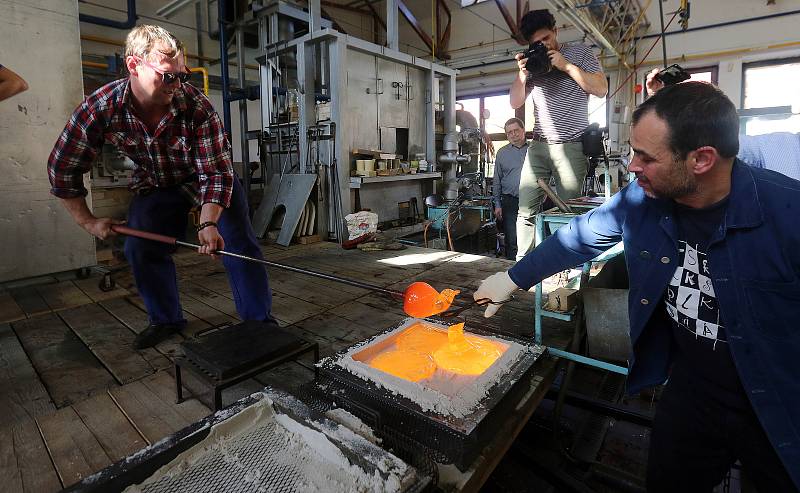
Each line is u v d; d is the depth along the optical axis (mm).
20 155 3318
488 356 1648
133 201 2195
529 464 1870
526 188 3453
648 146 934
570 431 2098
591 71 2906
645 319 1178
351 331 2520
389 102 6156
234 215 2191
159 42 1638
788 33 7160
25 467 1434
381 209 6160
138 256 2178
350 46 5434
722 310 1003
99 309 2910
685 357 1216
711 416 1166
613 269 2719
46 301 3068
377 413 1317
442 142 7328
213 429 1106
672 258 1105
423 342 1757
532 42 2953
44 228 3471
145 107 1854
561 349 2195
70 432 1610
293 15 5816
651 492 1365
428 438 1236
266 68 6188
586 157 3262
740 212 945
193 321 2662
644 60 8211
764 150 1757
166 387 1918
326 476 998
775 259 924
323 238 5508
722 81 7723
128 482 964
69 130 1866
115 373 2043
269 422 1193
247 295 2312
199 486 983
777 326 955
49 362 2160
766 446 1077
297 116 5750
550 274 1392
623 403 2250
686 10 3676
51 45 3406
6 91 2338
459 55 10430
